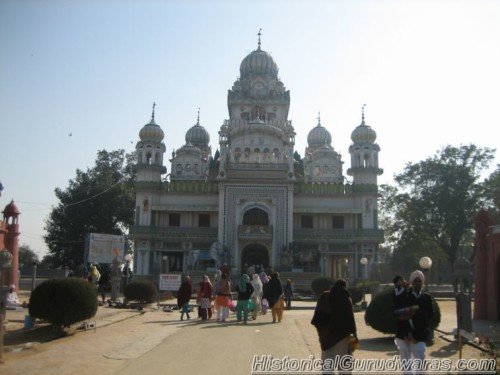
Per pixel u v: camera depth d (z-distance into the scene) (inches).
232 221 2046.0
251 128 2251.5
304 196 2151.8
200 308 863.1
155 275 1898.4
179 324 792.3
